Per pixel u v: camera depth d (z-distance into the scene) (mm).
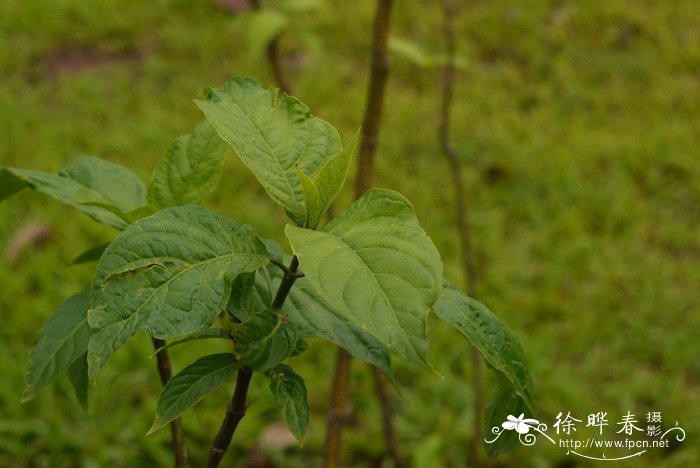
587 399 3578
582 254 4359
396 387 1222
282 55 6426
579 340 3893
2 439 3330
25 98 5891
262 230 4523
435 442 3248
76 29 6738
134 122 5629
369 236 899
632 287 4148
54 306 3988
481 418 2957
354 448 3414
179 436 1335
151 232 925
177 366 3617
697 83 5695
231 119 1078
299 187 1056
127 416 3504
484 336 1037
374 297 829
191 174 1286
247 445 3373
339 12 6723
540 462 3260
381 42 1808
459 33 6449
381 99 1859
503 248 4496
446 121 2756
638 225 4574
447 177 5047
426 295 831
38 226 4402
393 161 5207
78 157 1393
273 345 949
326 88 5824
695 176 4883
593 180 4984
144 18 6840
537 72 6016
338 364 2086
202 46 6465
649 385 3631
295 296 1197
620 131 5355
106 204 1192
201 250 938
